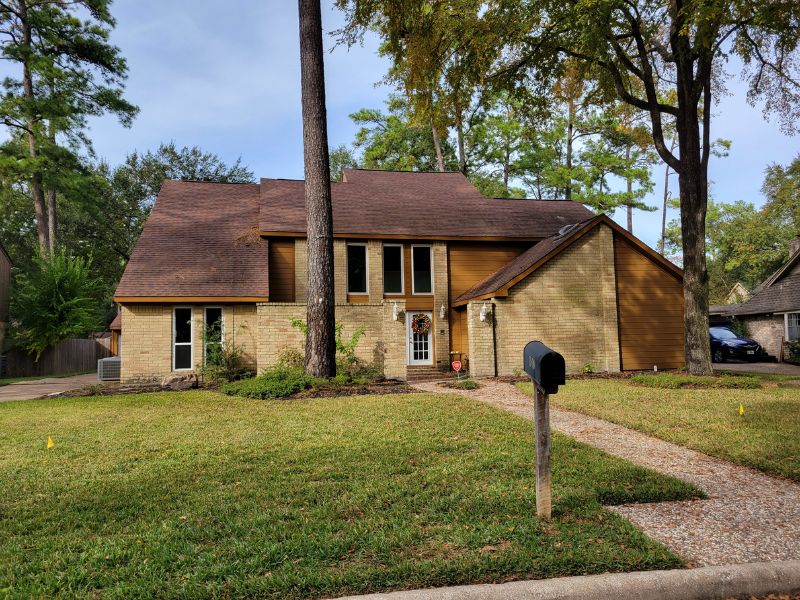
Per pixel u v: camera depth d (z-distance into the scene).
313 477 5.15
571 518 3.94
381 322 14.80
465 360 18.98
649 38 14.71
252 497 4.55
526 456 5.86
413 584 2.94
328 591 2.88
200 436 7.28
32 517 4.21
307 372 12.60
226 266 17.14
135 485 4.99
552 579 2.95
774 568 3.08
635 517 4.09
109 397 12.49
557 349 16.30
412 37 14.27
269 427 7.84
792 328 24.14
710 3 10.46
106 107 27.61
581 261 16.72
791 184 39.16
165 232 18.25
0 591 2.92
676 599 2.93
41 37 26.34
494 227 20.27
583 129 35.69
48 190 28.67
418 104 15.66
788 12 11.45
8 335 25.52
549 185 37.94
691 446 6.50
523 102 16.58
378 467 5.46
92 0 26.08
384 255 19.45
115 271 38.56
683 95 14.12
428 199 22.09
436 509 4.14
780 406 8.98
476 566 3.08
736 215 50.59
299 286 18.25
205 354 16.08
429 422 7.98
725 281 53.28
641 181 35.31
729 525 3.91
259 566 3.18
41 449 6.66
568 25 12.96
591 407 9.23
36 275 26.14
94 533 3.84
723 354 24.30
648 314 17.06
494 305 16.19
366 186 22.61
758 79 14.78
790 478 5.21
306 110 12.78
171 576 3.11
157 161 39.81
